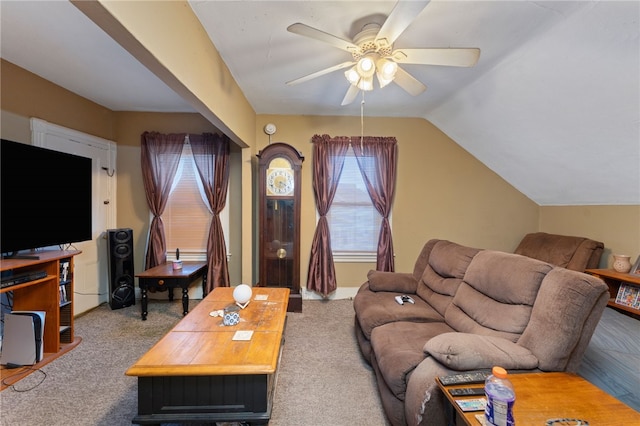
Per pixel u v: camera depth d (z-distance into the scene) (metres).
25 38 2.00
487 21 1.80
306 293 3.72
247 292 2.07
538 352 1.31
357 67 1.73
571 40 1.82
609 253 2.96
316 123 3.71
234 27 1.90
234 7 1.71
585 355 1.57
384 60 1.70
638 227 2.72
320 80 2.70
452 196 3.79
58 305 2.26
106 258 3.38
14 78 2.37
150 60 1.35
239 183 3.66
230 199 3.67
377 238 3.76
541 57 2.04
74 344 2.40
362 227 3.76
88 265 3.15
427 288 2.51
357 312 2.39
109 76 2.59
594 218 3.12
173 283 2.98
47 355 2.22
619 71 1.81
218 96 2.21
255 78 2.65
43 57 2.26
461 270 2.21
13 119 2.38
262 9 1.72
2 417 1.61
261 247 3.30
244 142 3.09
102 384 1.91
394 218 3.77
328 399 1.80
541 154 2.95
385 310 2.19
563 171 2.98
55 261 2.24
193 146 3.52
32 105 2.52
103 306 3.30
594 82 1.97
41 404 1.71
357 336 2.46
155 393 1.35
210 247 3.53
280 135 3.70
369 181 3.67
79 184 2.56
